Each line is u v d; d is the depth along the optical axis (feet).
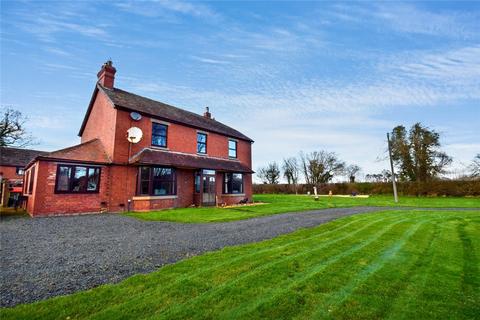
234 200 75.61
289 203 73.31
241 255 19.65
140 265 17.58
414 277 15.49
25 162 126.31
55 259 18.92
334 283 14.30
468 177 104.01
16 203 58.08
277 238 25.99
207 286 13.62
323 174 187.11
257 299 12.19
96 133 61.36
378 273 16.01
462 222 37.76
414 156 121.08
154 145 60.03
